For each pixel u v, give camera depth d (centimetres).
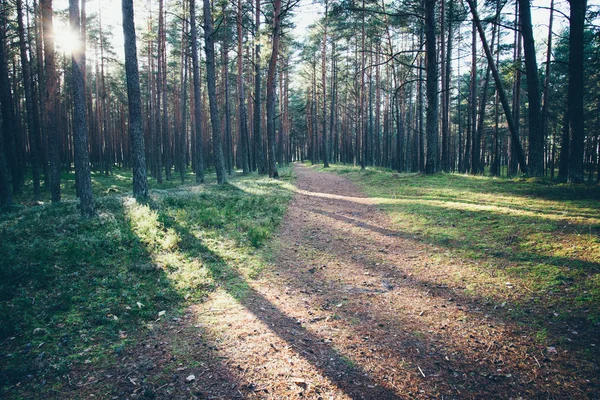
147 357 425
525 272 621
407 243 884
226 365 411
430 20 1777
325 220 1205
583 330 448
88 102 3991
